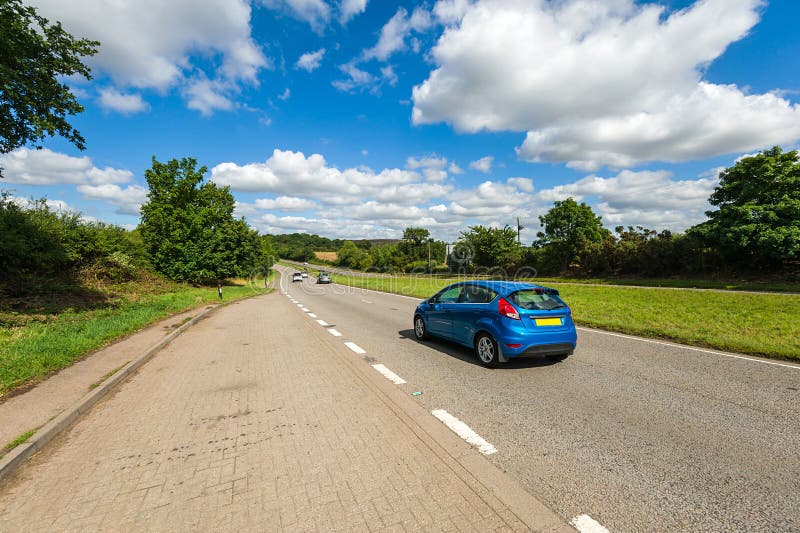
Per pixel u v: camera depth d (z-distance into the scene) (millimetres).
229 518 2365
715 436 3477
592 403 4336
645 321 9953
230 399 4617
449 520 2322
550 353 5719
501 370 5766
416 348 7457
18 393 4668
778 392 4621
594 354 6707
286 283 47000
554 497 2562
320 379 5383
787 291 16375
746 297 14297
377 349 7395
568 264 34312
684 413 4020
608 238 30953
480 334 6156
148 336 8641
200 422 3922
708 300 14047
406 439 3459
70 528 2291
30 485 2797
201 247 30422
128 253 22406
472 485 2711
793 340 7238
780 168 19766
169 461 3117
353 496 2586
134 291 18578
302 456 3162
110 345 7605
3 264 13336
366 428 3707
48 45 9305
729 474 2836
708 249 23969
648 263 27062
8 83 8484
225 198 35281
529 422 3820
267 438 3518
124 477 2879
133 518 2377
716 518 2328
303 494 2617
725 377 5258
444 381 5230
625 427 3689
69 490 2715
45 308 11453
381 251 82438
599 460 3061
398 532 2215
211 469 2977
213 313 14375
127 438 3572
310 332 9586
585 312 11969
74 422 3984
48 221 16469
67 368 5832
